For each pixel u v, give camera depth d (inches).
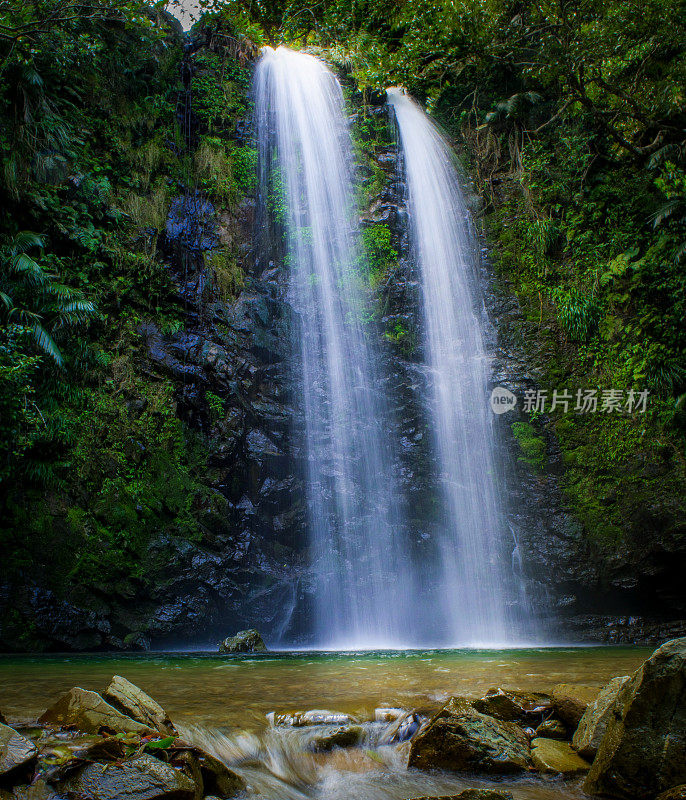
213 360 579.8
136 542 488.7
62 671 284.8
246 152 698.2
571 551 585.6
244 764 156.2
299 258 687.7
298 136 741.3
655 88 732.0
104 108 611.5
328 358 649.6
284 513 571.8
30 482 465.1
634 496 593.6
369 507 595.5
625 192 725.9
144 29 649.6
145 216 602.5
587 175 753.0
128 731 150.7
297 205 709.3
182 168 651.5
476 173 814.5
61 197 550.0
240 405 579.2
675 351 643.5
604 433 634.2
